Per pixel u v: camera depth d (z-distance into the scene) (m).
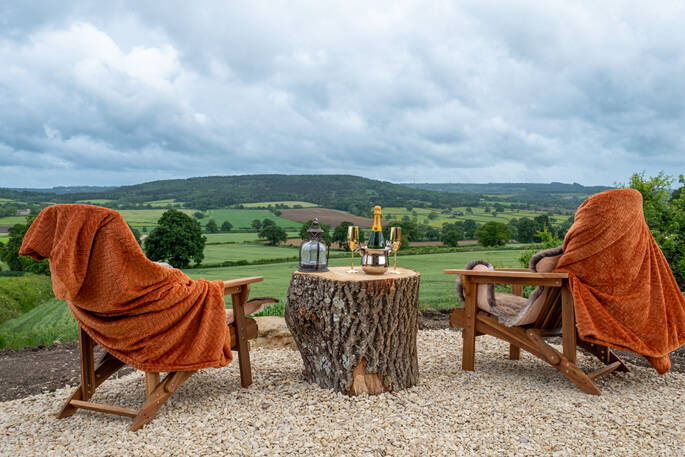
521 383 3.77
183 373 3.19
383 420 3.03
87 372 3.24
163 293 2.96
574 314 3.65
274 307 7.47
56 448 2.72
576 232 3.61
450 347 5.04
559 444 2.71
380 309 3.47
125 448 2.69
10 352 5.43
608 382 3.87
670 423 3.03
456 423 3.00
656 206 8.43
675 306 3.85
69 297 2.76
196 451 2.63
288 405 3.29
